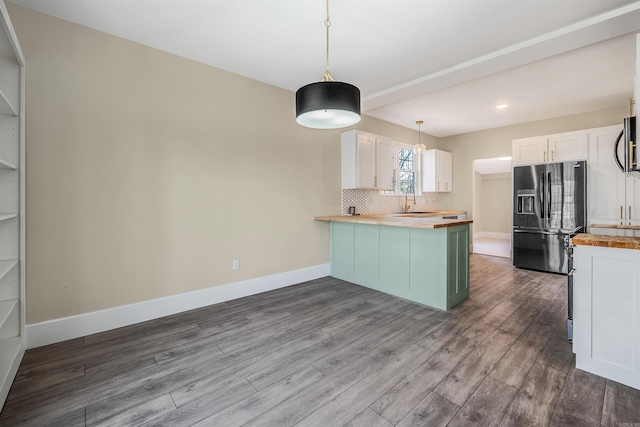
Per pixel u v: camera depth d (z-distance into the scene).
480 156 6.12
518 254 4.86
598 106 4.54
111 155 2.60
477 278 4.24
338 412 1.58
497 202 8.21
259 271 3.62
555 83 3.69
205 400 1.68
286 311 3.03
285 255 3.88
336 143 4.50
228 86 3.33
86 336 2.47
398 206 5.78
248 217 3.51
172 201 2.95
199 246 3.13
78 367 2.01
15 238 2.05
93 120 2.51
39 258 2.30
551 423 1.48
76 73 2.44
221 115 3.27
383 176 4.76
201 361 2.09
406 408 1.61
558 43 2.63
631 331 1.76
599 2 2.16
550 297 3.42
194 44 2.78
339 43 2.75
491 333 2.50
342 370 1.97
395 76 3.47
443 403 1.64
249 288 3.53
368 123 5.09
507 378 1.87
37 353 2.19
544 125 5.26
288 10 2.27
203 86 3.14
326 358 2.12
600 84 3.72
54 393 1.74
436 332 2.53
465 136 6.36
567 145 4.43
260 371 1.97
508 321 2.74
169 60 2.92
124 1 2.16
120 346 2.30
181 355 2.17
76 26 2.44
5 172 2.00
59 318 2.39
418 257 3.26
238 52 2.92
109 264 2.61
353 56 3.00
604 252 1.83
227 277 3.35
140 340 2.40
